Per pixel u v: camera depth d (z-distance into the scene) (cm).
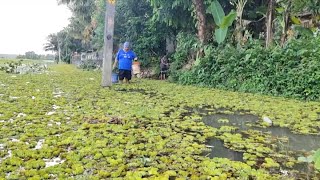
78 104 553
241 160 286
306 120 469
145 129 384
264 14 970
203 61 989
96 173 240
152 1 1184
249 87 824
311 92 694
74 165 251
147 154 287
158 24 1373
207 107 577
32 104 537
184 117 475
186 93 766
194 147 316
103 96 667
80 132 354
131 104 568
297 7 811
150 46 1416
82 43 3203
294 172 258
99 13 1678
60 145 308
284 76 753
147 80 1159
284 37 875
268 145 340
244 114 514
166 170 251
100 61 1994
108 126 390
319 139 368
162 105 572
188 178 235
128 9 1488
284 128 422
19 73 1377
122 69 1018
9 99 589
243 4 988
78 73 1476
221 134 381
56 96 651
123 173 239
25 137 328
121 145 310
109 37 845
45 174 231
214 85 937
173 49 1434
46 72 1530
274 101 655
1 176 229
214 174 242
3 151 284
